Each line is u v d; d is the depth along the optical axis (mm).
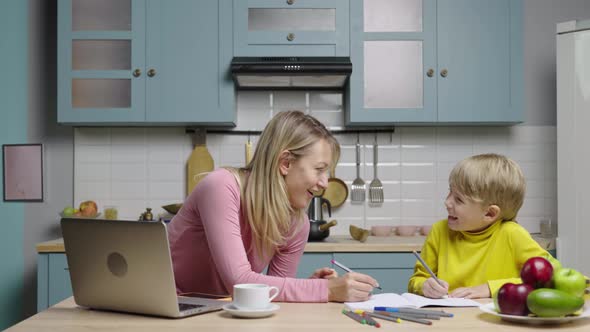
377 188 3672
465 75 3395
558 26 3250
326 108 3701
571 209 3174
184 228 1664
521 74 3385
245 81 3465
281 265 1795
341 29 3387
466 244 1932
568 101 3207
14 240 3645
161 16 3375
